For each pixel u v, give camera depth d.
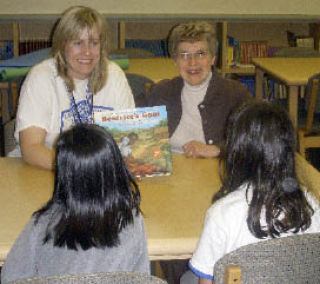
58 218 1.19
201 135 2.35
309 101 3.37
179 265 2.22
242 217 1.26
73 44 2.06
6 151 2.34
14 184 1.78
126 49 4.16
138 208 1.28
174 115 2.38
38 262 1.21
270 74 3.75
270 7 4.97
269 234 1.25
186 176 1.86
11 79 3.15
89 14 2.08
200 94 2.35
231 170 1.29
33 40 4.71
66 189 1.16
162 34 5.11
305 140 3.50
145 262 1.27
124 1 4.83
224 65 4.82
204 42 2.27
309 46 4.88
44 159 1.91
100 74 2.18
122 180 1.20
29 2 4.73
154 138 1.82
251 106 1.30
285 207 1.24
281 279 1.15
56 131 2.12
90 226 1.16
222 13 4.95
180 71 2.33
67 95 2.13
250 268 1.12
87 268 1.17
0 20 4.59
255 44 4.86
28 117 2.04
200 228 1.48
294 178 1.28
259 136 1.24
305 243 1.12
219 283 1.13
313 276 1.17
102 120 1.77
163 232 1.45
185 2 4.89
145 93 2.84
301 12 5.01
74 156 1.15
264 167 1.24
